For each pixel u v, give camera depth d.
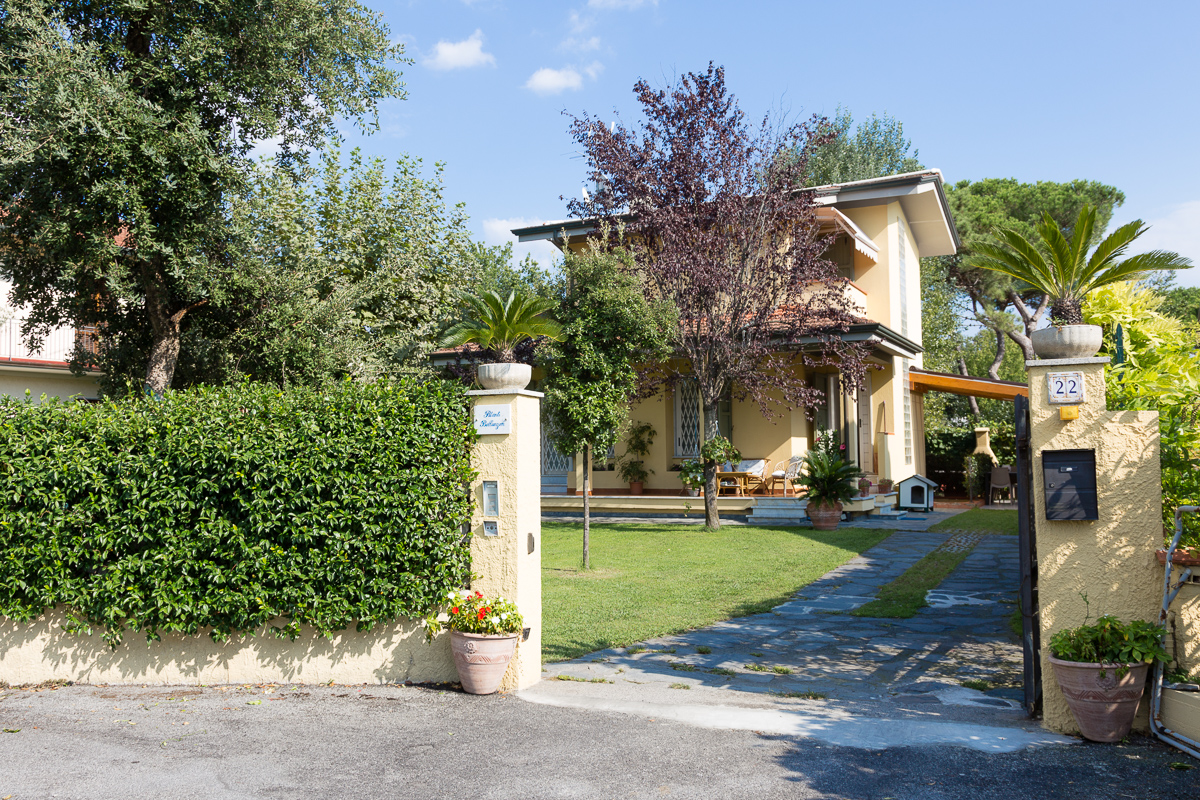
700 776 4.43
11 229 12.24
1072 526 5.05
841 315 16.03
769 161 16.08
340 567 6.37
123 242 12.34
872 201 21.02
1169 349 6.54
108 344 16.16
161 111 11.55
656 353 13.45
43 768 4.79
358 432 6.44
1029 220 31.92
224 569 6.53
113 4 11.98
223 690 6.52
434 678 6.46
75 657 6.92
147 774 4.66
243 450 6.46
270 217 14.09
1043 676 5.09
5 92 10.72
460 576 6.43
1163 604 4.72
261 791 4.39
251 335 13.76
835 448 16.78
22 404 7.05
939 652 7.21
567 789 4.30
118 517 6.66
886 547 13.91
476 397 6.49
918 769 4.45
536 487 6.62
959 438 26.12
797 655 7.17
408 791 4.34
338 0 12.88
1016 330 31.28
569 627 8.24
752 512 18.41
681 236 15.39
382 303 16.86
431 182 18.34
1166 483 5.28
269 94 12.70
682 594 9.91
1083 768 4.39
